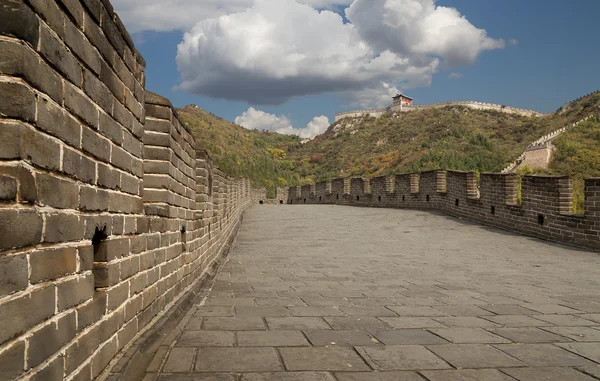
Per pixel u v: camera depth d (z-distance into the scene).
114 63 3.28
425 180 24.19
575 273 9.01
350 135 131.00
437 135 112.44
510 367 3.74
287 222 20.42
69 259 2.48
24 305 1.97
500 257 11.27
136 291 3.96
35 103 2.08
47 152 2.21
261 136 143.50
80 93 2.64
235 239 14.79
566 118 103.81
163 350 3.92
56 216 2.31
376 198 28.64
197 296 6.54
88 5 2.74
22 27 1.96
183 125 6.16
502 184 17.14
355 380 3.44
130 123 3.73
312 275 8.64
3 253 1.81
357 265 9.94
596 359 3.94
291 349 4.13
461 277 8.49
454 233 16.12
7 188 1.85
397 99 147.75
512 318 5.38
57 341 2.30
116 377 2.98
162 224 4.98
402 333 4.71
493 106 135.50
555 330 4.85
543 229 14.66
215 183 10.38
